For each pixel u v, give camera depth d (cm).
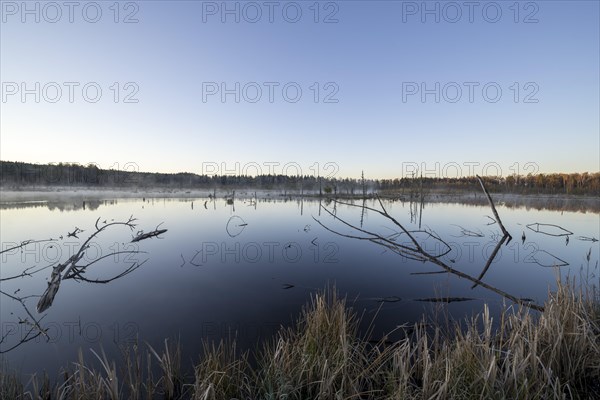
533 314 607
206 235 1806
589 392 358
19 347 557
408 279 963
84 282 957
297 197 7156
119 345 560
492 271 1039
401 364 372
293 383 386
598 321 449
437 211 3428
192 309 743
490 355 373
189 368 469
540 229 1978
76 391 340
